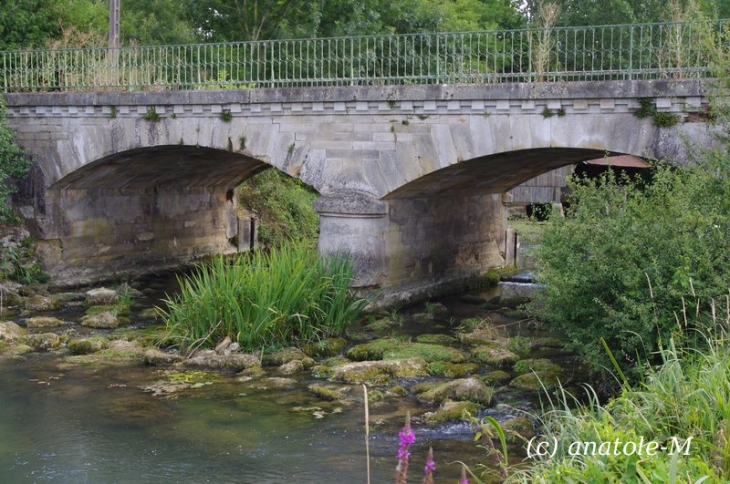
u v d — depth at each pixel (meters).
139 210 22.97
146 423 10.27
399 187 16.48
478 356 13.70
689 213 9.87
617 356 10.48
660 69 14.26
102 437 9.75
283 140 17.34
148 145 18.67
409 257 18.66
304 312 14.26
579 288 10.52
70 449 9.34
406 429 4.38
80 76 20.58
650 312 9.83
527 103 15.18
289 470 8.72
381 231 17.16
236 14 28.92
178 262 24.58
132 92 18.56
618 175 30.92
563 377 12.08
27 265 19.58
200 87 21.67
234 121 17.80
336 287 14.99
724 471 5.68
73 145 19.45
